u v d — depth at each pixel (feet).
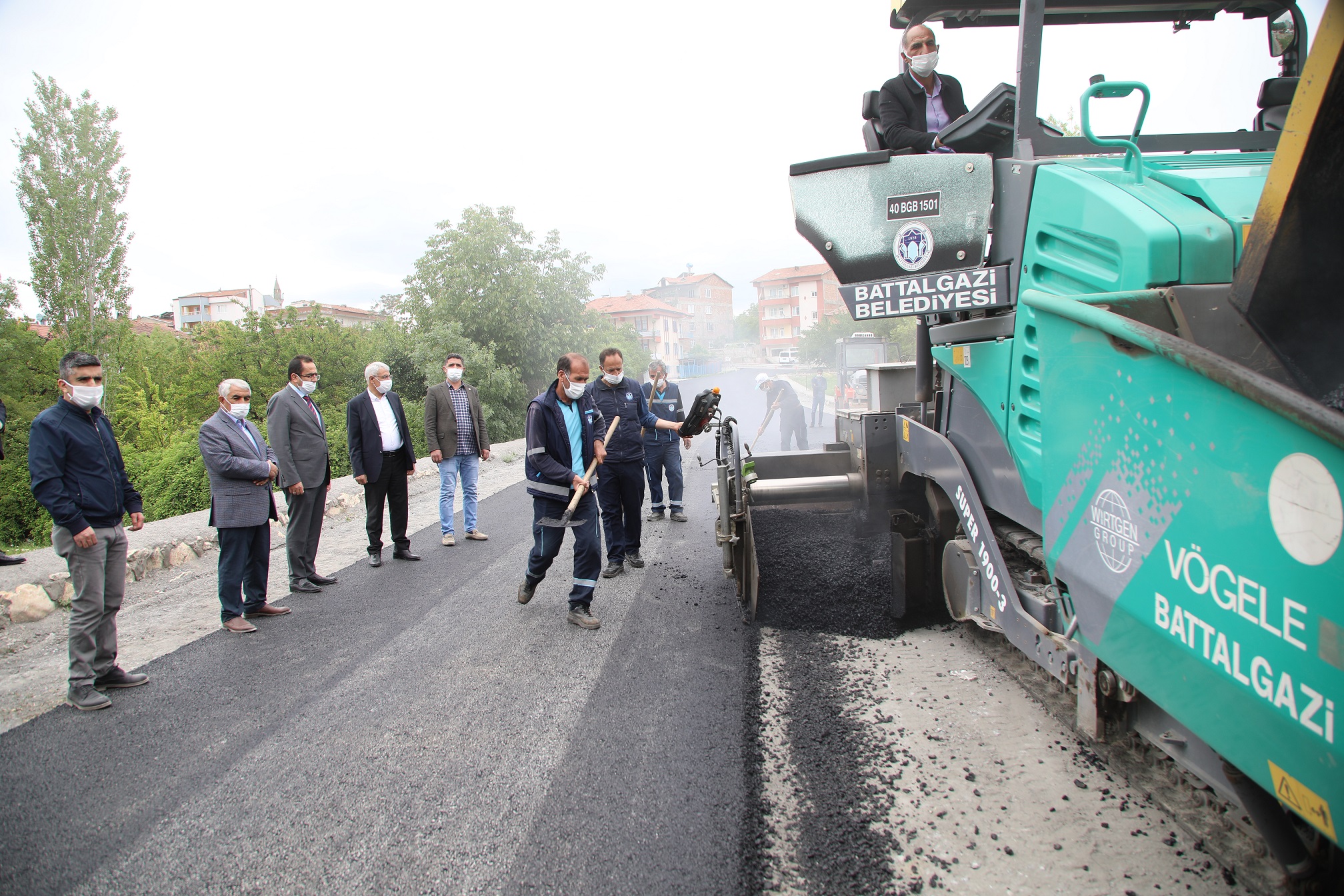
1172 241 6.88
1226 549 5.29
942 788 8.66
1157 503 5.95
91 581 11.71
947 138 11.23
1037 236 8.72
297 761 9.90
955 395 11.36
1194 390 5.45
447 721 10.89
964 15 12.30
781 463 17.16
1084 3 10.76
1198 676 5.71
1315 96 5.60
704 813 8.39
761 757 9.53
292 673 12.92
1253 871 6.78
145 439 72.33
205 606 17.30
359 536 24.58
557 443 15.24
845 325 142.61
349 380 78.59
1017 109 9.35
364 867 7.66
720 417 16.65
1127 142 8.00
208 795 9.12
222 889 7.39
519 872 7.50
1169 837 7.59
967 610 11.02
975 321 10.17
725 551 15.12
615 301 277.64
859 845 7.72
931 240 9.88
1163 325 6.72
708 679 11.96
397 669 12.93
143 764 9.93
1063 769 8.91
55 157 94.58
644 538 22.38
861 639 13.28
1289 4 10.89
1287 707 4.89
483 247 73.87
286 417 17.44
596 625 14.58
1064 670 8.47
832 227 10.60
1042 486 8.34
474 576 18.86
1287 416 4.62
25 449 65.10
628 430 18.26
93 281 95.76
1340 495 4.36
